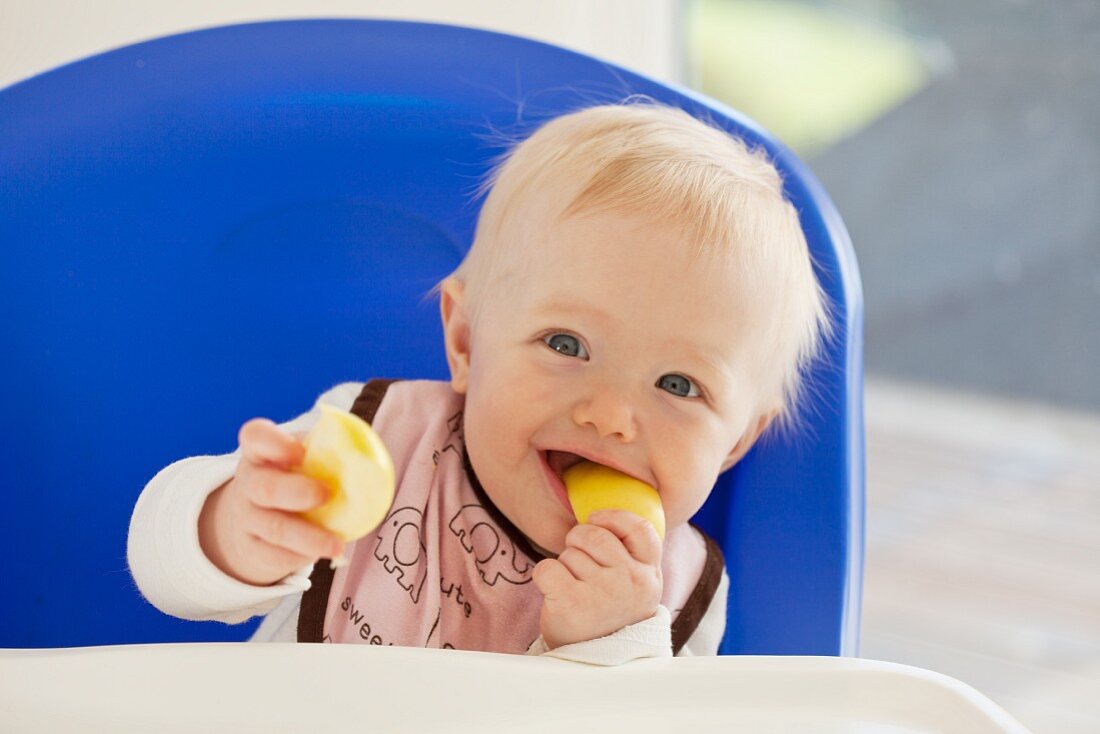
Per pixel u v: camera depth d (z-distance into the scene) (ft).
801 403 2.83
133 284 2.73
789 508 2.83
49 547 2.66
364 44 2.89
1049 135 12.64
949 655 7.13
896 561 8.59
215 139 2.75
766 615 2.82
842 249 2.92
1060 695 6.70
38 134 2.60
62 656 1.38
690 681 1.61
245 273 2.87
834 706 1.62
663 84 3.03
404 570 2.67
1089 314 12.48
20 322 2.60
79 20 3.44
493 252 2.72
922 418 12.12
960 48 13.03
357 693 1.42
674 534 2.79
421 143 2.89
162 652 1.40
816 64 13.60
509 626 2.72
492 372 2.60
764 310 2.65
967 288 13.05
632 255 2.54
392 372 3.03
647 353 2.53
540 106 2.93
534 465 2.56
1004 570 8.51
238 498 1.73
